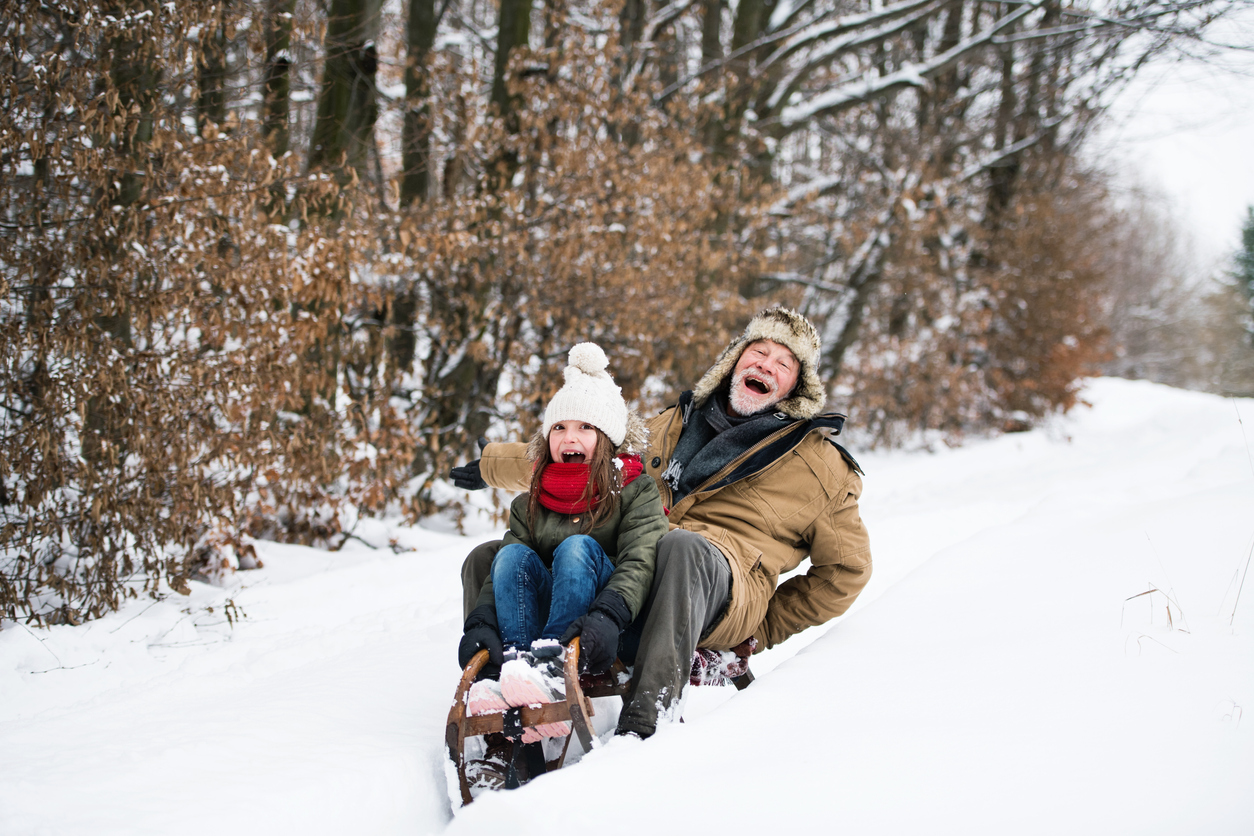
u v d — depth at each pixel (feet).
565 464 9.27
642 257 30.71
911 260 48.80
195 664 14.48
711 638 9.79
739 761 7.35
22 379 17.11
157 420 17.70
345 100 25.23
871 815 6.40
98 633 15.57
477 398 28.94
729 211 35.60
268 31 22.00
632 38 39.73
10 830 6.60
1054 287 53.62
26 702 13.21
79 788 7.38
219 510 19.17
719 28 45.91
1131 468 30.55
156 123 18.57
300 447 21.09
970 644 9.48
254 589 18.95
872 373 48.80
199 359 18.93
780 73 43.57
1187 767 6.57
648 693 8.32
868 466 43.60
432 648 12.74
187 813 7.00
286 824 7.17
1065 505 16.71
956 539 20.38
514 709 7.93
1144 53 43.96
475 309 26.73
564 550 8.72
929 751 7.20
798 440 10.48
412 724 9.46
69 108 16.81
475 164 30.60
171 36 17.93
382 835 7.76
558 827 6.31
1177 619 9.34
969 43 44.21
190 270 18.92
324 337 21.18
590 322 29.63
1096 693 7.82
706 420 11.10
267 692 10.68
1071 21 46.52
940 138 52.06
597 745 7.74
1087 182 63.67
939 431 50.19
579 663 8.11
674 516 10.62
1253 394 107.86
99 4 17.33
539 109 30.04
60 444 16.88
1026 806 6.35
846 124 55.77
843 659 9.57
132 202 18.53
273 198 21.29
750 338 10.98
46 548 17.69
